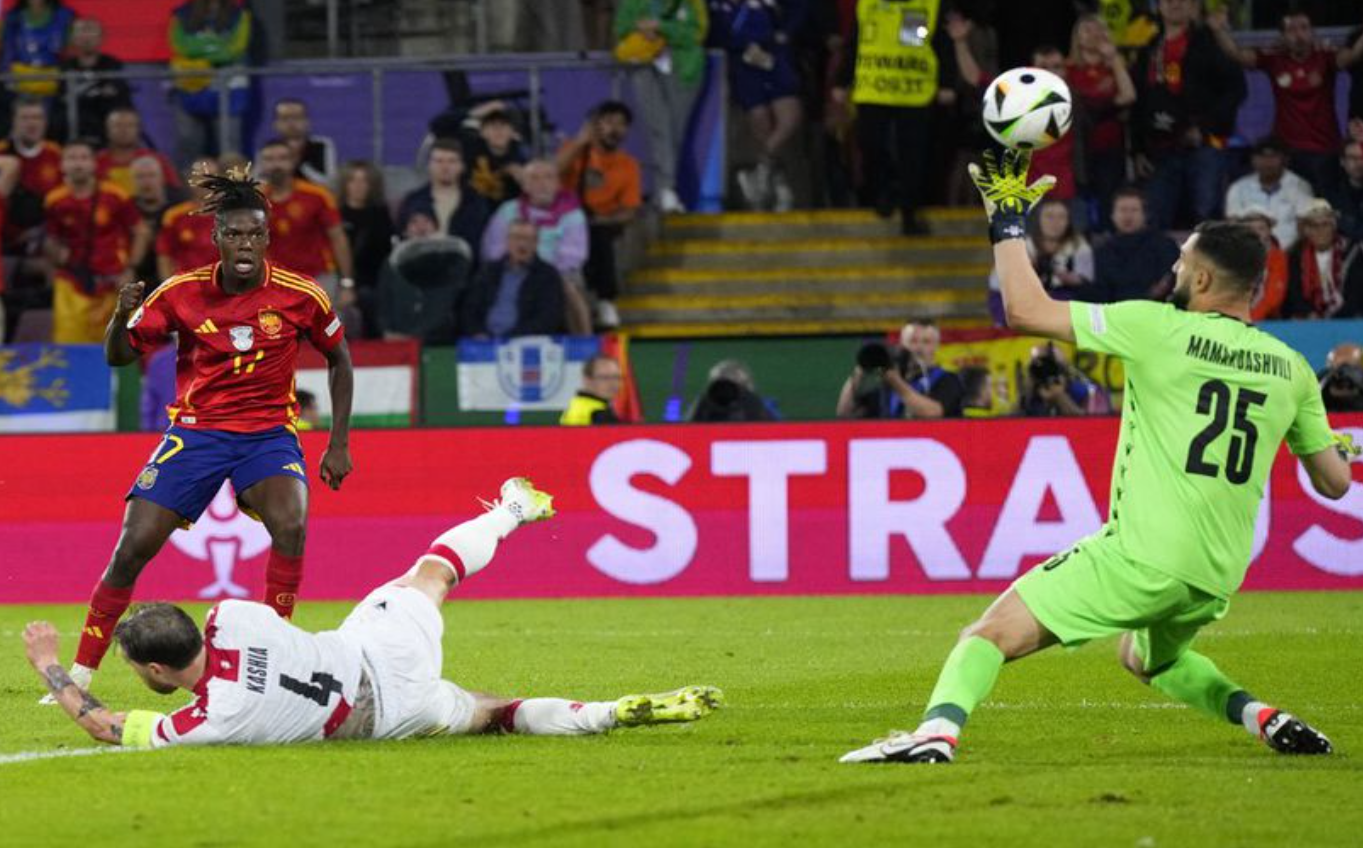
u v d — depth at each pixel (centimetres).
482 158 6084
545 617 4544
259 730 2406
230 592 5028
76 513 5091
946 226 6669
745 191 6812
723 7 6631
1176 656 2464
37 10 6550
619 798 2109
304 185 5953
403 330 5928
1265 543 5009
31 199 6159
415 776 2236
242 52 6562
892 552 5044
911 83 6406
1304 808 2061
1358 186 6134
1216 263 2306
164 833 1933
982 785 2189
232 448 2980
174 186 6238
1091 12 6581
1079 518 5000
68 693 2412
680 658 3697
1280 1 7069
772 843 1878
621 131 6197
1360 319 5641
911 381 5312
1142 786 2188
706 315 6500
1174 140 6162
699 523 5059
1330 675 3369
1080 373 5416
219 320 2953
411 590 2511
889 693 3156
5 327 6075
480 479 5075
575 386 5762
